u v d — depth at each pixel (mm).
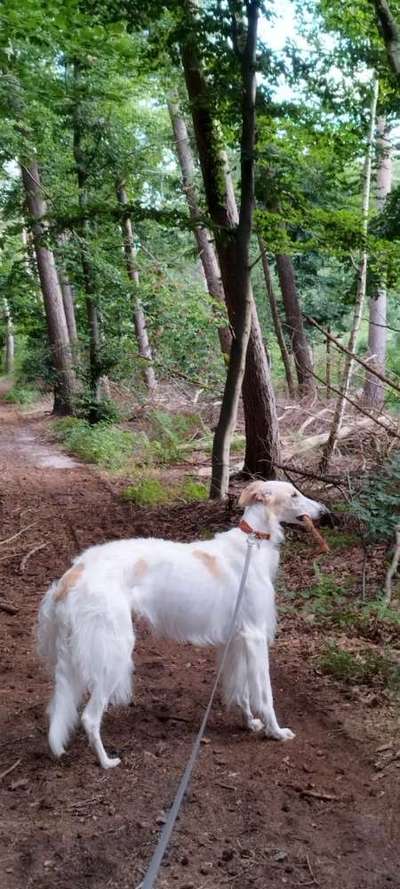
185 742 4426
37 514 11258
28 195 22156
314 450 12641
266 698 4434
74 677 3961
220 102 10258
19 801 3801
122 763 4160
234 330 10703
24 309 27516
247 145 10016
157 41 10500
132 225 23703
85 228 17016
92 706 4016
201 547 4512
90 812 3684
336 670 5402
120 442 16766
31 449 18578
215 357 18312
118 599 4047
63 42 10148
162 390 20688
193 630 4379
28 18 9617
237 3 9414
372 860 3346
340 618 6344
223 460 11086
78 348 23875
